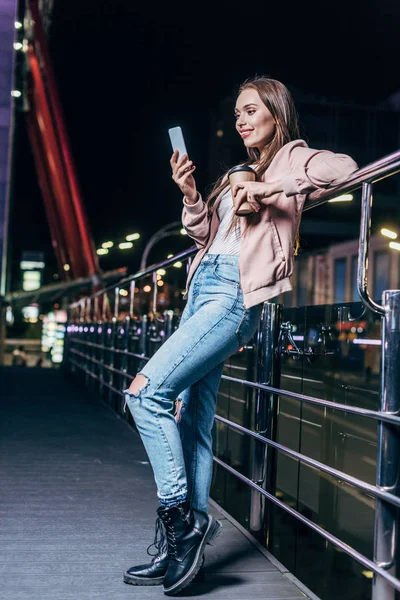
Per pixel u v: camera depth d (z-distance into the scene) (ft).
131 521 10.77
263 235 7.47
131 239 95.86
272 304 9.74
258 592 7.81
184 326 7.61
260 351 9.85
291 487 10.85
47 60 104.58
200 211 7.98
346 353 9.05
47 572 8.29
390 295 6.45
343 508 9.73
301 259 113.60
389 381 6.39
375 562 6.46
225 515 11.18
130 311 23.91
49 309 117.70
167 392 7.57
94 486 13.30
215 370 8.37
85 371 39.29
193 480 8.23
